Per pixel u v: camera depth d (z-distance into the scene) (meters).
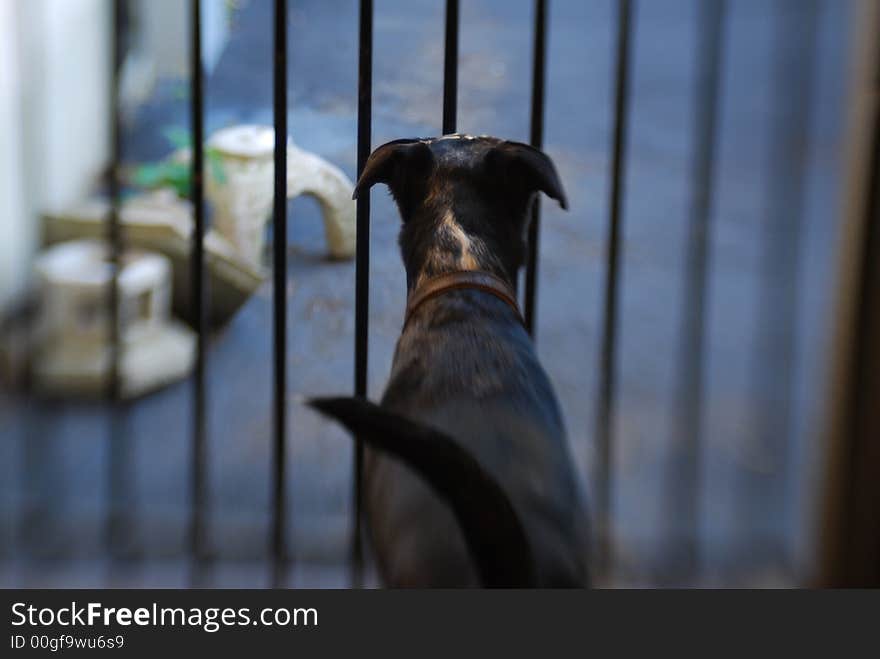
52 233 10.79
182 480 7.65
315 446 7.96
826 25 11.08
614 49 14.37
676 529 7.03
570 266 10.61
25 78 11.16
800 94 11.34
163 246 9.94
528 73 9.34
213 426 8.16
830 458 6.59
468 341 3.92
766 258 10.62
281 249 4.56
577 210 11.52
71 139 11.73
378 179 4.30
